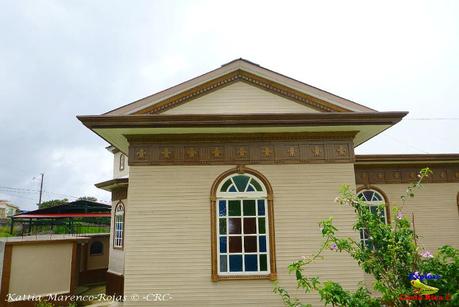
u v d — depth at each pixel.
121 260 9.77
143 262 5.71
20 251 7.58
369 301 3.10
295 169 6.16
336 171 6.15
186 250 5.80
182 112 6.60
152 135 6.18
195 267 5.74
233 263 5.84
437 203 9.16
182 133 6.17
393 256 3.15
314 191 6.07
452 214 9.11
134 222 5.85
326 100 6.54
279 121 5.67
